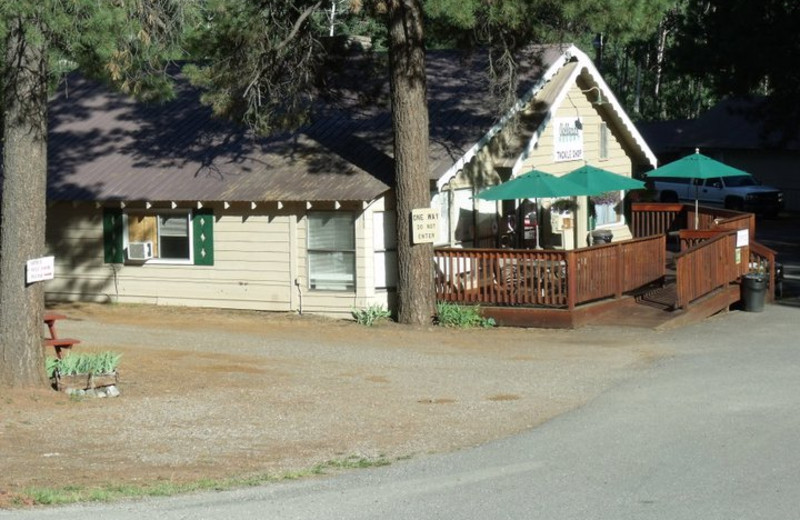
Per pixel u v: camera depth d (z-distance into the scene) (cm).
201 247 2511
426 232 2255
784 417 1354
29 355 1494
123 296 2605
